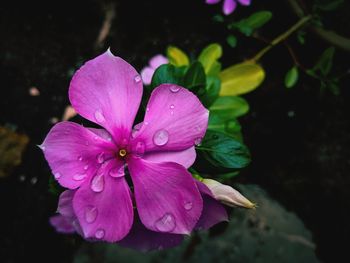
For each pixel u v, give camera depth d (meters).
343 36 0.18
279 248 0.16
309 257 0.16
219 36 0.19
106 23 0.19
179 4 0.19
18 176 0.19
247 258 0.16
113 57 0.08
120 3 0.19
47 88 0.19
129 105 0.08
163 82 0.11
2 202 0.19
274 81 0.18
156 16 0.19
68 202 0.08
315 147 0.18
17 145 0.19
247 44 0.18
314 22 0.17
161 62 0.17
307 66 0.18
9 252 0.18
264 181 0.18
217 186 0.09
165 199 0.08
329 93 0.18
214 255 0.16
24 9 0.19
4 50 0.19
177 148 0.08
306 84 0.18
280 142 0.18
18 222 0.18
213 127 0.13
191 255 0.16
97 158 0.08
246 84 0.15
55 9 0.19
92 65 0.08
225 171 0.10
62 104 0.19
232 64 0.18
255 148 0.18
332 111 0.18
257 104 0.18
